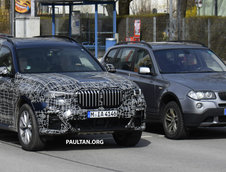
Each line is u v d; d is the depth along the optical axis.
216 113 22.78
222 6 87.25
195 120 22.78
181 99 23.09
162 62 25.61
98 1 74.31
